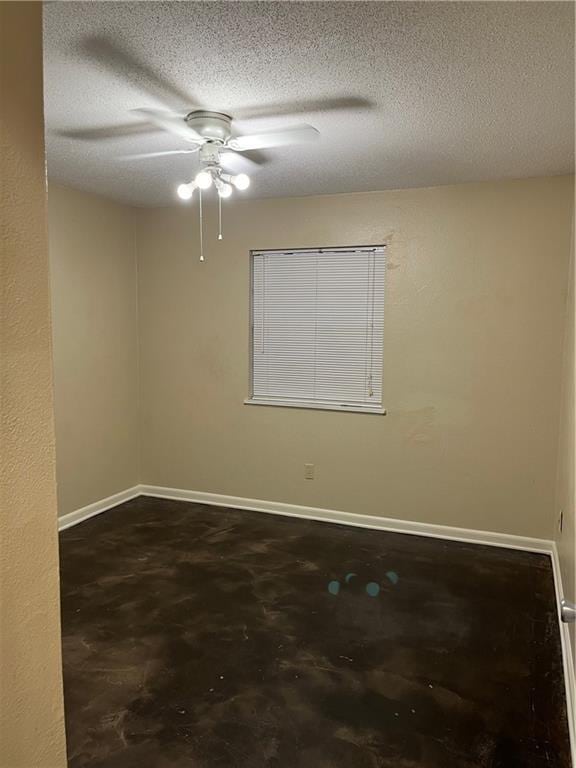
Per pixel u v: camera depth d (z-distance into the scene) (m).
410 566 3.54
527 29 1.78
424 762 1.95
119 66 2.05
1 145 0.84
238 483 4.64
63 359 4.07
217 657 2.55
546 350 3.69
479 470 3.92
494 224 3.73
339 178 3.62
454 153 3.06
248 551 3.75
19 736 0.94
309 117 2.54
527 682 2.39
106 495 4.58
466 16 1.71
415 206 3.90
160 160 3.25
